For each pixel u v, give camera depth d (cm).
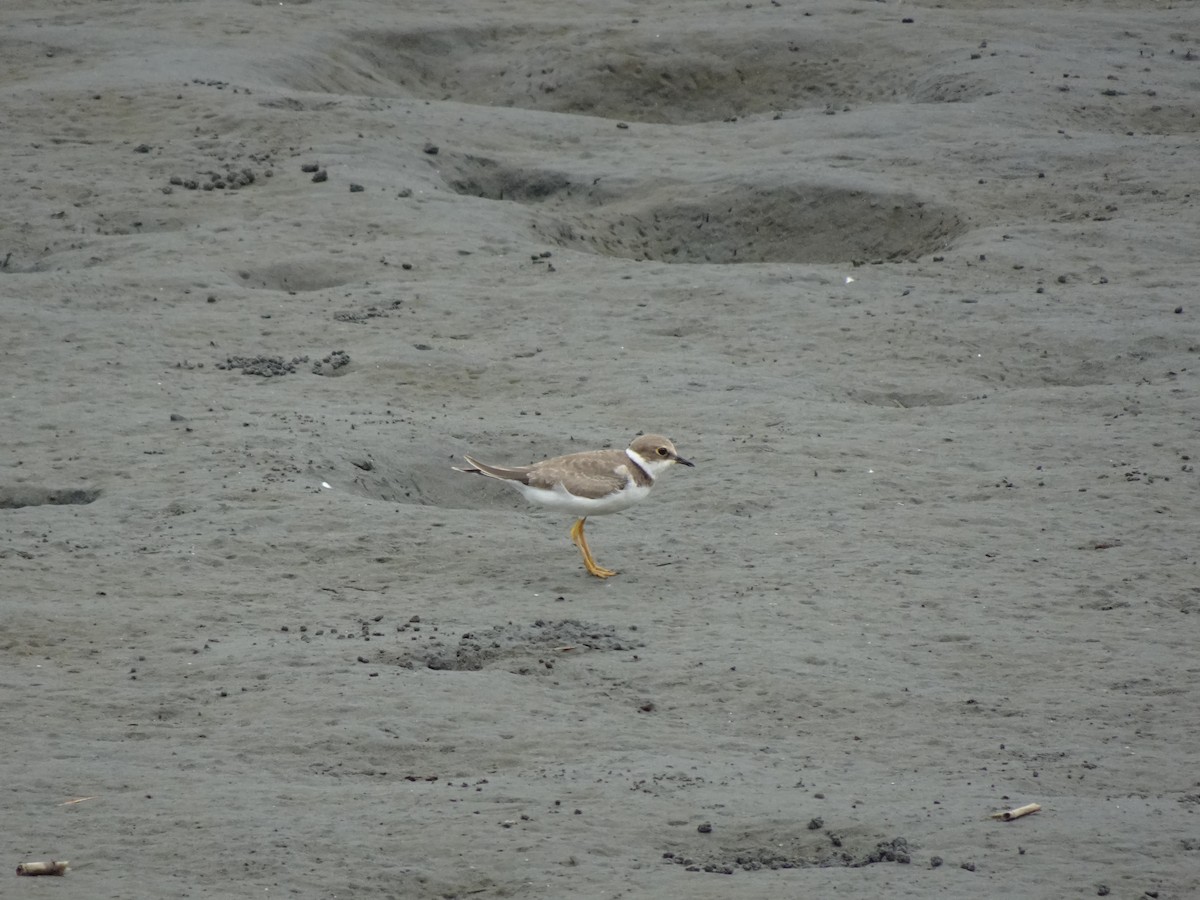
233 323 2145
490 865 811
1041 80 3569
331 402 1831
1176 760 969
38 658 1120
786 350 2048
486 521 1454
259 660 1109
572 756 965
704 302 2269
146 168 2956
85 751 961
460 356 2017
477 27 4328
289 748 971
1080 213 2736
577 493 1274
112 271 2356
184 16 4303
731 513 1478
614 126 3469
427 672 1098
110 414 1739
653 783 912
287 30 4181
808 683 1083
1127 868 809
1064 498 1491
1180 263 2427
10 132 3162
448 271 2431
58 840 832
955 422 1753
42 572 1289
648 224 2877
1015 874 802
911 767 959
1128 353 2002
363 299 2273
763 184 2892
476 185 3092
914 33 4044
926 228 2745
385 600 1252
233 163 2992
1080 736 1005
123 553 1341
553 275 2416
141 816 863
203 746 974
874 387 1914
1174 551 1346
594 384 1912
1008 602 1241
